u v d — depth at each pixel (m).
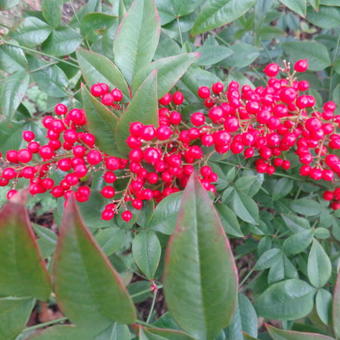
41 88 0.28
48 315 0.42
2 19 0.42
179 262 0.13
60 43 0.27
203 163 0.26
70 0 0.30
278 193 0.30
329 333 0.21
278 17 0.42
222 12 0.25
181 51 0.26
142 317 0.43
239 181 0.28
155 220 0.23
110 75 0.21
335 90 0.31
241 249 0.36
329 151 0.27
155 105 0.18
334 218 0.30
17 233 0.12
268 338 0.23
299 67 0.25
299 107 0.22
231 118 0.20
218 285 0.13
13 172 0.22
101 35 0.28
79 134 0.21
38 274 0.13
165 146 0.22
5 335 0.14
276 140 0.22
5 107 0.26
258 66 0.46
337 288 0.17
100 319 0.14
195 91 0.26
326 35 0.39
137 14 0.22
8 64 0.27
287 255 0.28
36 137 0.29
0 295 0.14
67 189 0.23
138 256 0.23
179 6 0.27
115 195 0.25
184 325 0.14
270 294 0.22
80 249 0.12
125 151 0.20
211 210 0.12
